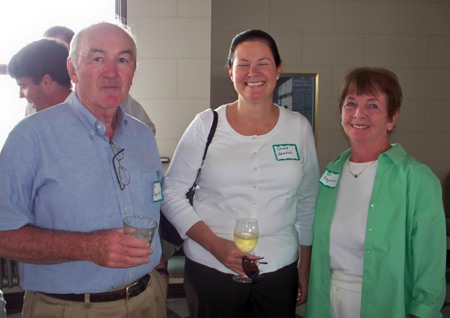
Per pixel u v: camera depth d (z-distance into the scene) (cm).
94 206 118
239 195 155
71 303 117
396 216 133
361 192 144
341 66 395
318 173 173
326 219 151
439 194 131
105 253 103
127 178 127
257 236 141
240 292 154
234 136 157
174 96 314
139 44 308
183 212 156
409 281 137
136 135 140
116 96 121
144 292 130
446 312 292
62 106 122
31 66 166
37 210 115
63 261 109
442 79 404
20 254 108
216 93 385
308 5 387
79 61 119
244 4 382
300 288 181
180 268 279
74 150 117
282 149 158
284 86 393
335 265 146
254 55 150
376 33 395
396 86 141
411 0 394
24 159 110
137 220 118
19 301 301
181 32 310
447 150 413
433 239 129
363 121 141
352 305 140
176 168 163
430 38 399
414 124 409
